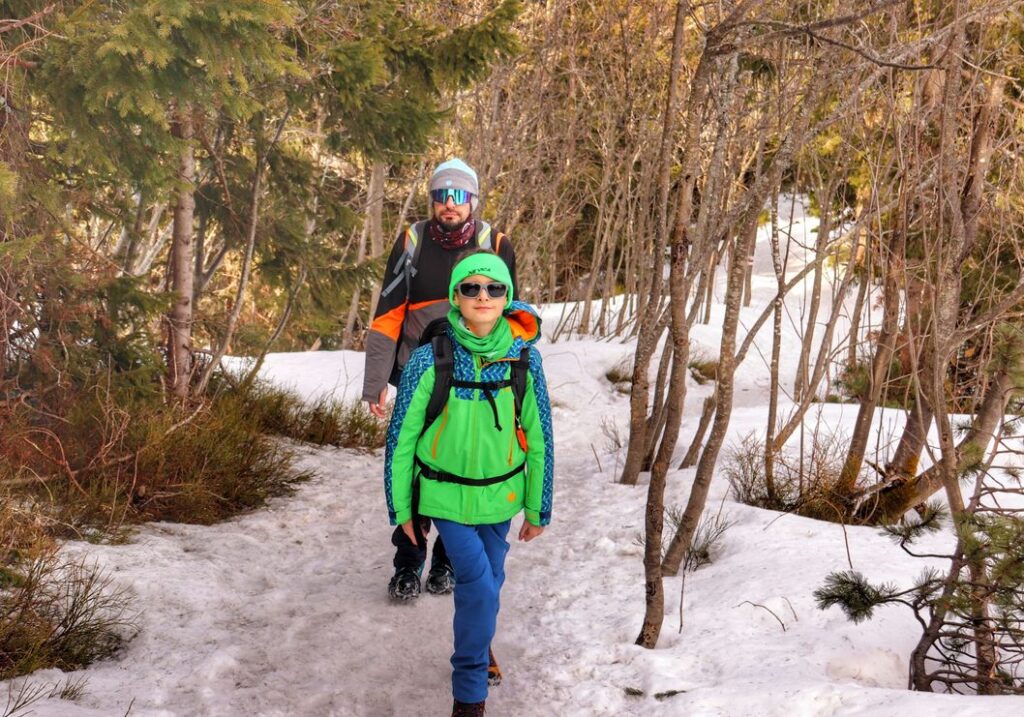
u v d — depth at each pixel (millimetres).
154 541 4289
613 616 3645
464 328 2795
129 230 6684
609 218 12844
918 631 3332
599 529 4809
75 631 3152
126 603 3463
